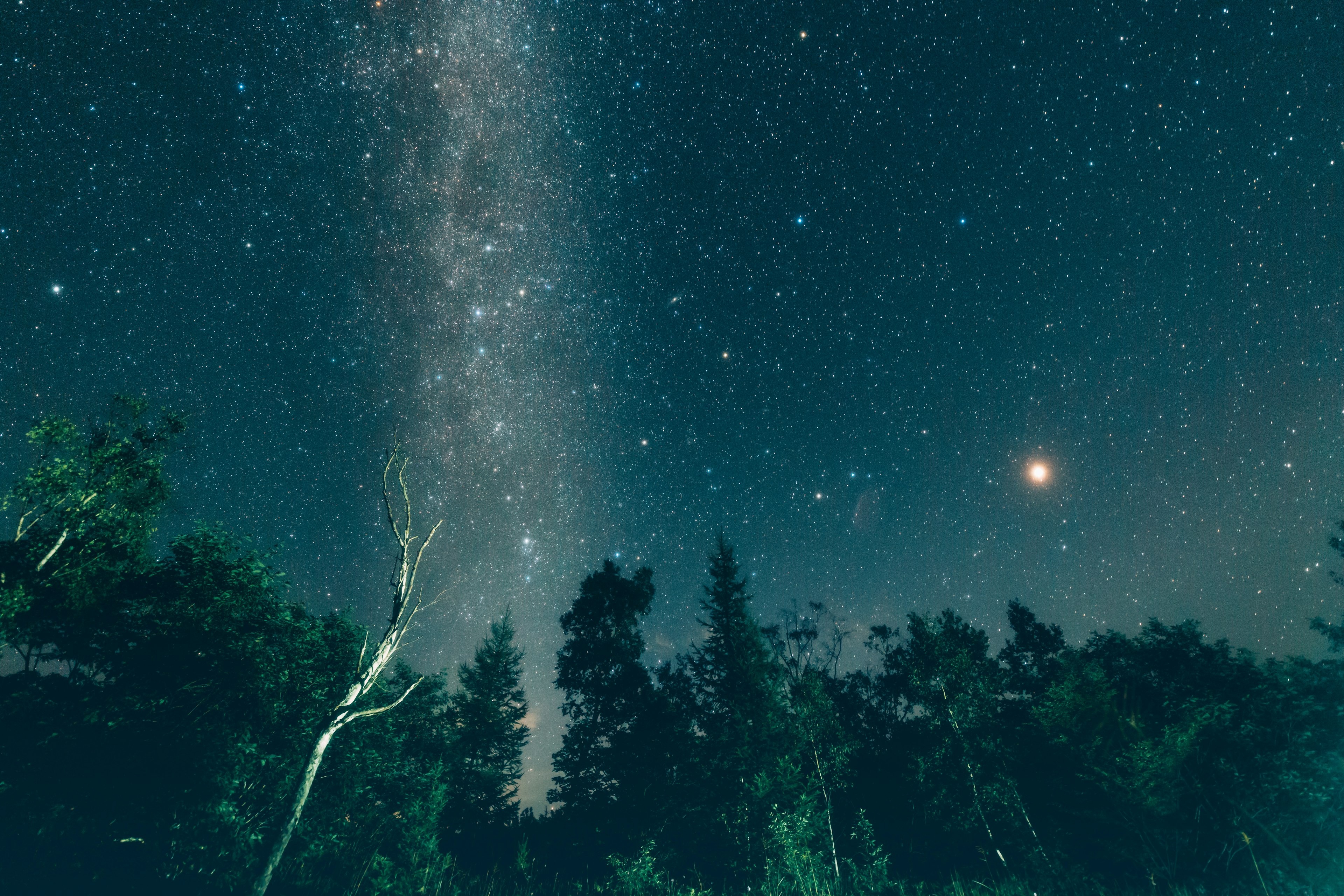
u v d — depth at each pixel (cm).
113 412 1457
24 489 1332
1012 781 1702
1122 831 1523
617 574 3055
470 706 3145
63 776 1291
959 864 1827
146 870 1297
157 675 1484
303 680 1672
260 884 1004
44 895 1115
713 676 2692
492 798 2891
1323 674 1534
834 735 2350
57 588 1357
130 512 1449
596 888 1744
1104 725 1552
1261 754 1381
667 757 2480
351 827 1742
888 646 2836
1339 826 1244
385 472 1320
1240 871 1313
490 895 1658
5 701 1304
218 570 1584
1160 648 1889
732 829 1930
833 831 2022
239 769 1455
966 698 1903
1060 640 2567
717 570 2806
